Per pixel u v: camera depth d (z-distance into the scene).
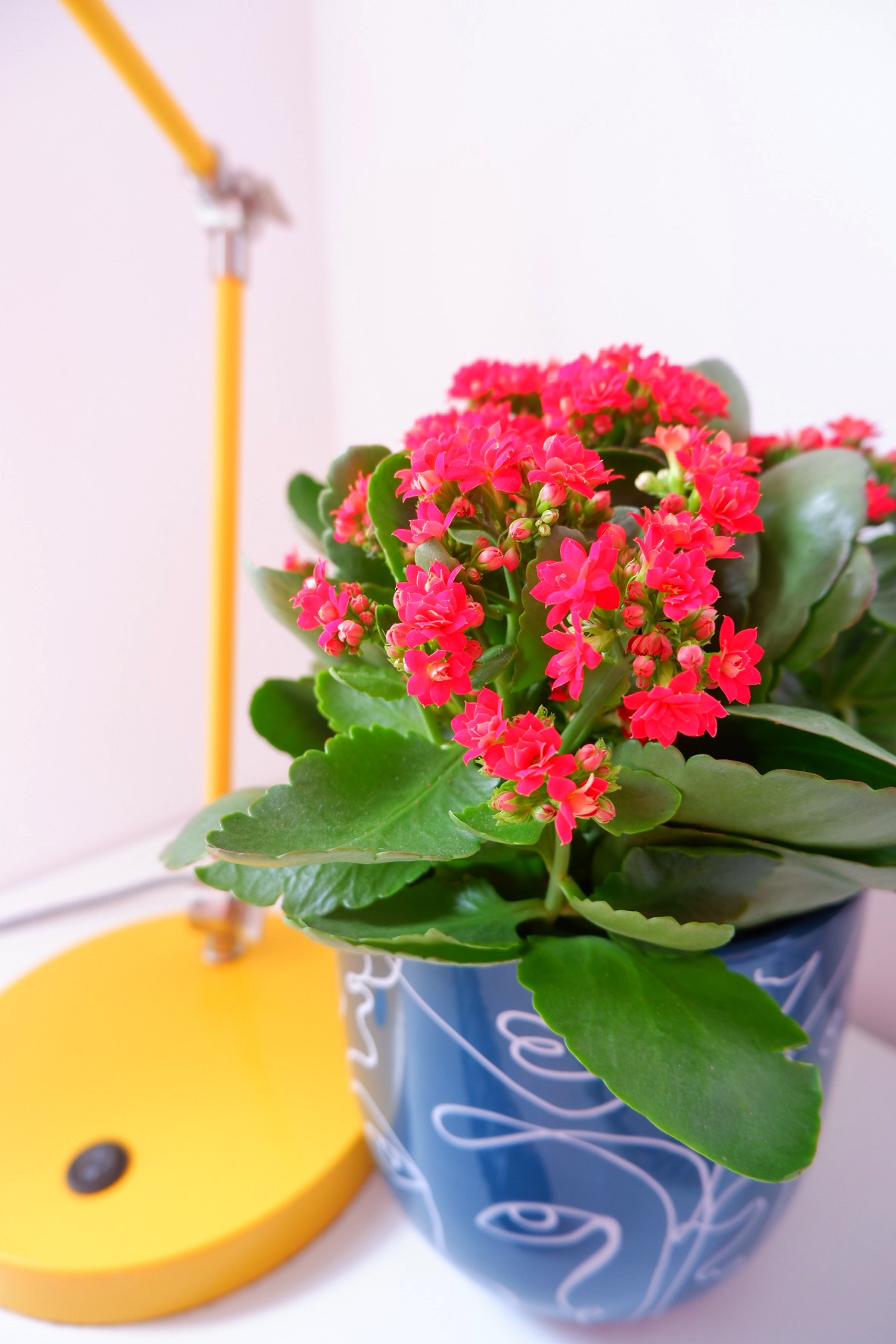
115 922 0.69
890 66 0.46
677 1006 0.32
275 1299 0.44
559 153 0.60
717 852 0.32
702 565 0.29
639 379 0.36
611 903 0.34
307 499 0.42
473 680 0.31
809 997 0.36
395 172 0.73
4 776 0.73
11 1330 0.43
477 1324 0.43
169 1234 0.44
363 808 0.32
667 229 0.56
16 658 0.71
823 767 0.35
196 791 0.87
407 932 0.33
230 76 0.75
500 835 0.30
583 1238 0.37
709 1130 0.30
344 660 0.35
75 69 0.65
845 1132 0.50
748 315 0.54
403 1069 0.38
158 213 0.72
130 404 0.73
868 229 0.48
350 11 0.74
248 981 0.59
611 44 0.56
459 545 0.31
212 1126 0.49
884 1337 0.42
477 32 0.63
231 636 0.57
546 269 0.63
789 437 0.43
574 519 0.31
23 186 0.64
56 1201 0.45
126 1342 0.43
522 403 0.40
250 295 0.78
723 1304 0.43
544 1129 0.35
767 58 0.50
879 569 0.41
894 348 0.49
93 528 0.73
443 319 0.72
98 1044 0.54
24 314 0.66
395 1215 0.48
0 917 0.69
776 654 0.35
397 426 0.80
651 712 0.28
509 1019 0.34
